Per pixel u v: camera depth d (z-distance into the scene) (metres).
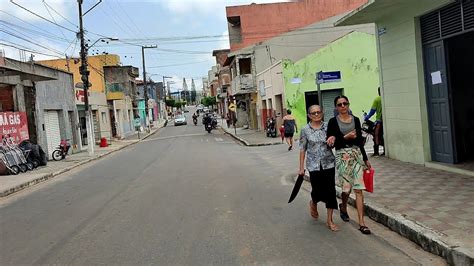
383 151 13.84
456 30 9.27
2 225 8.53
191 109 155.38
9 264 5.94
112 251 6.19
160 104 105.19
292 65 27.75
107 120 43.44
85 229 7.59
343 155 6.53
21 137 20.47
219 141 30.19
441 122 10.16
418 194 7.82
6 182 14.78
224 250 5.93
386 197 7.82
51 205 10.38
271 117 30.34
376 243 5.90
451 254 5.02
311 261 5.32
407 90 11.22
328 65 28.08
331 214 6.67
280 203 8.81
